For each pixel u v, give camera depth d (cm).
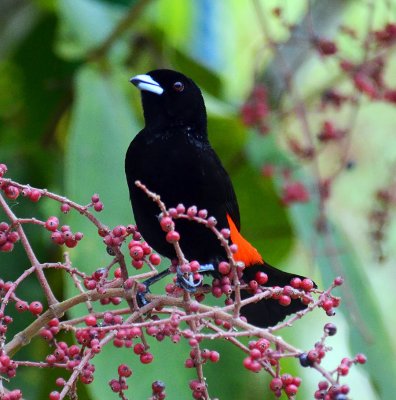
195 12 1532
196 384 643
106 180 1054
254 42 1670
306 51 1327
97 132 1091
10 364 636
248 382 1040
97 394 859
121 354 890
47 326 684
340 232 1159
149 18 1394
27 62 1433
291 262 1448
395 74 1575
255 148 1200
